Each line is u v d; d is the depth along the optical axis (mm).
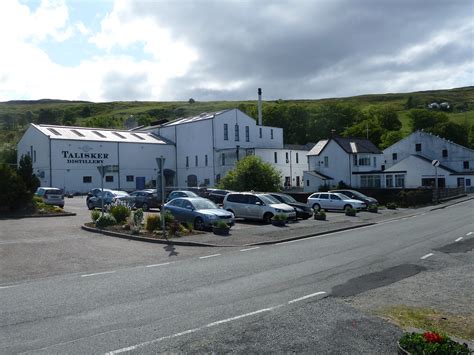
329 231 20734
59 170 55062
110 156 59938
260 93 71125
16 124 164750
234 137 65562
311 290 9312
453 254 13812
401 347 5383
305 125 114188
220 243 16641
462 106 162500
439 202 42812
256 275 10875
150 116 171625
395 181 63062
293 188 66438
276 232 19812
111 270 11781
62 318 7438
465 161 67750
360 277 10586
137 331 6750
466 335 6754
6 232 19281
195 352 5926
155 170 65000
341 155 61188
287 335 6562
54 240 17062
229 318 7371
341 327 6938
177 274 11094
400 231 20500
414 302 8453
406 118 136625
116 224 20609
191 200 21766
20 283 10250
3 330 6844
